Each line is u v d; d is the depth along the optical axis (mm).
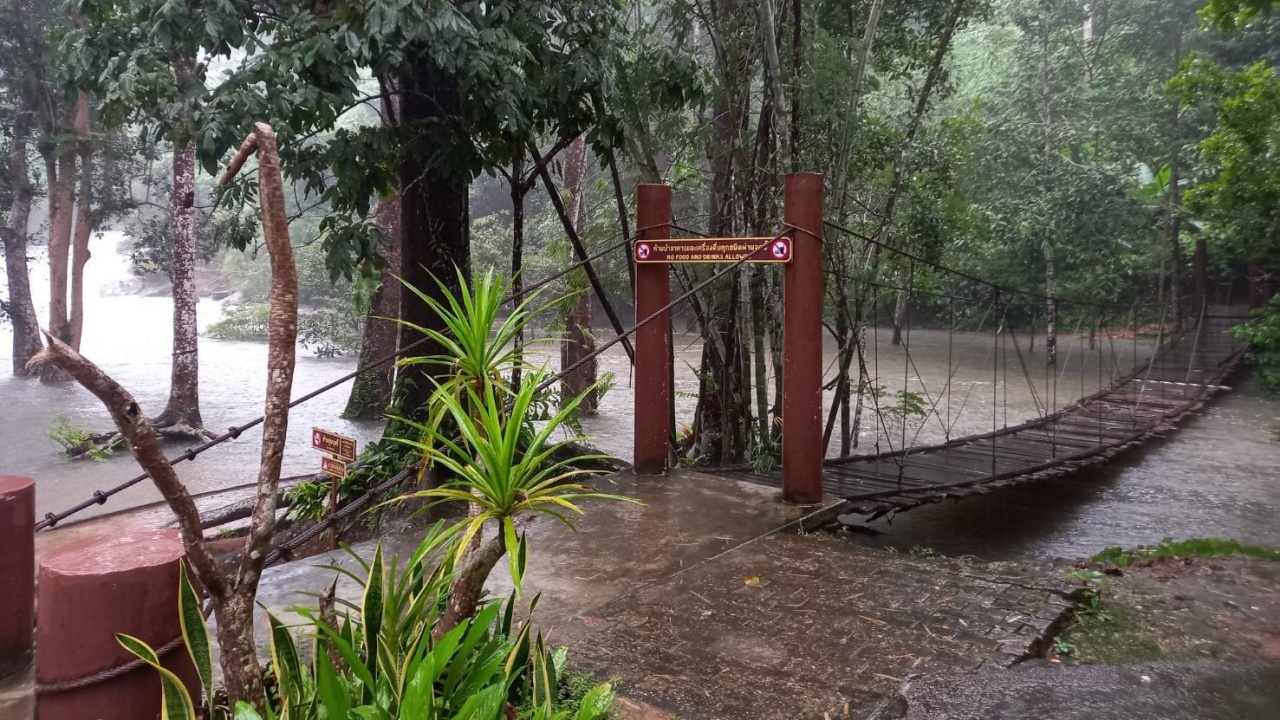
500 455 2053
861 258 8109
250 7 5168
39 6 14250
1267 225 14211
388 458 6445
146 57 4824
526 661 2471
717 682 3105
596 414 13672
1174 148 17062
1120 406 12109
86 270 51500
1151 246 18797
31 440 12141
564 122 6098
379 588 2289
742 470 6680
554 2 5805
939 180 9828
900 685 3111
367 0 4637
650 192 5695
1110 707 3018
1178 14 16641
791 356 5254
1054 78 18094
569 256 10984
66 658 2172
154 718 2240
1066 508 8523
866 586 4066
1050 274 17391
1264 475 9758
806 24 7191
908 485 6602
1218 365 16203
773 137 7004
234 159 1835
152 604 2234
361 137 5594
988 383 16641
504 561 4379
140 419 1678
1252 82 11805
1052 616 3775
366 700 2062
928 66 10773
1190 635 3812
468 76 5031
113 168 16438
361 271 6258
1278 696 3133
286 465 10773
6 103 16312
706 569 4258
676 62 6402
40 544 7504
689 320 9016
